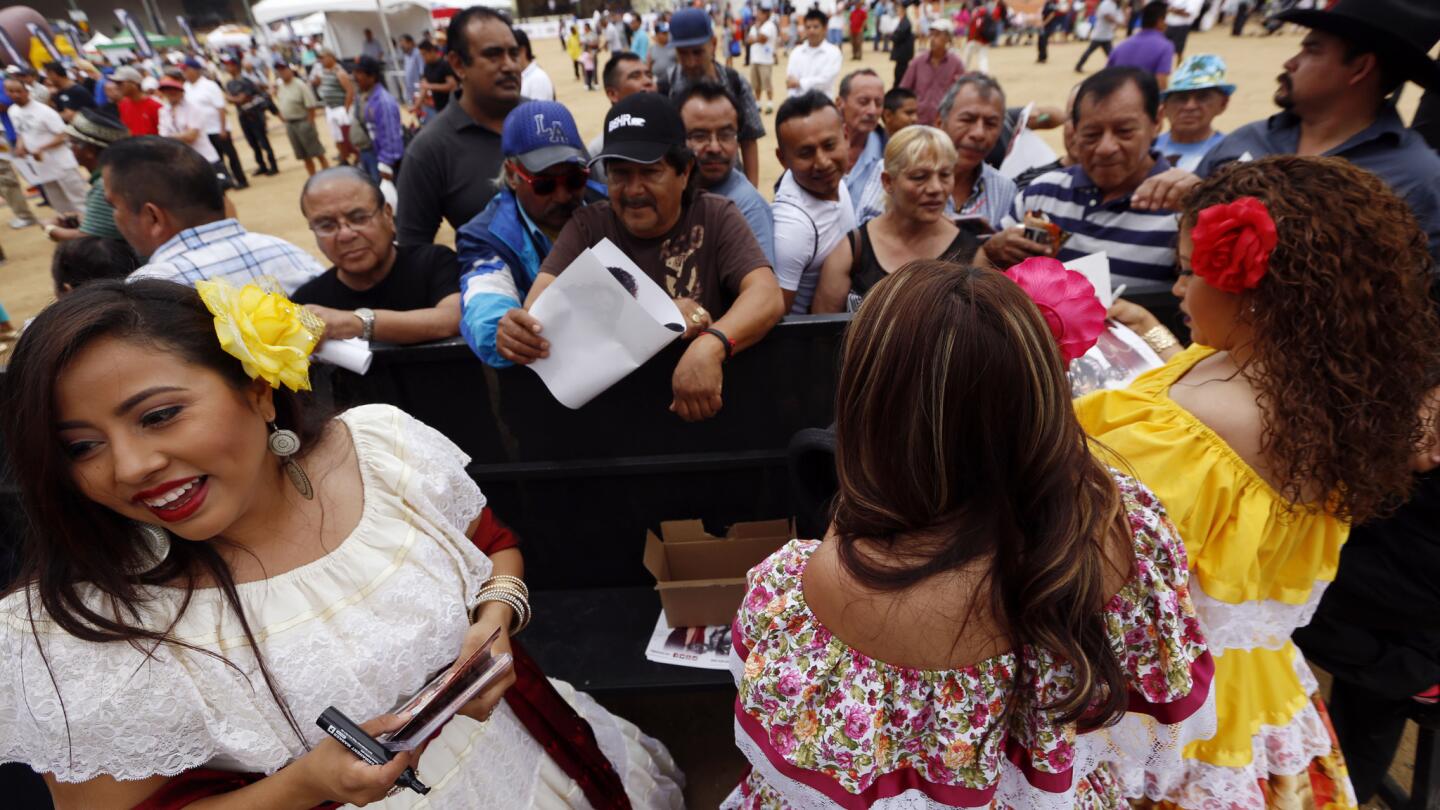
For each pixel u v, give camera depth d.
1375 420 1.11
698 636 2.15
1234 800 1.35
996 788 0.99
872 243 2.72
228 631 1.05
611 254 1.76
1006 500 0.88
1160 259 2.52
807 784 0.99
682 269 2.12
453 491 1.37
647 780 2.00
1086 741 1.10
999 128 3.27
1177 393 1.30
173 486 0.92
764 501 2.21
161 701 1.00
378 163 7.96
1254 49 16.72
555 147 2.36
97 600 1.00
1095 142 2.49
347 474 1.22
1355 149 2.43
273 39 26.58
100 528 0.98
